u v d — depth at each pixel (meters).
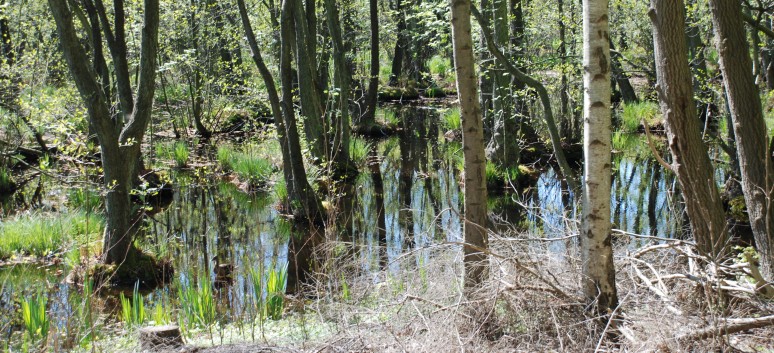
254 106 21.66
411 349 4.57
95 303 7.32
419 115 26.59
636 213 12.05
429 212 12.93
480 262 5.12
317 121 15.25
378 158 18.64
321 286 6.66
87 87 8.78
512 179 14.70
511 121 15.26
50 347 5.57
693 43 14.02
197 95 21.09
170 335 5.54
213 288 8.27
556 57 12.11
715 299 4.52
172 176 16.42
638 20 14.59
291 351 4.92
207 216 13.11
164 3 17.78
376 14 21.97
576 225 6.25
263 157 16.97
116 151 9.09
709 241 5.68
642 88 24.16
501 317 4.96
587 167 4.77
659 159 4.64
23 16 16.50
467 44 5.52
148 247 10.32
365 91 24.88
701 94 12.34
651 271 5.23
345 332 5.01
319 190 14.36
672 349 4.02
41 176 14.60
